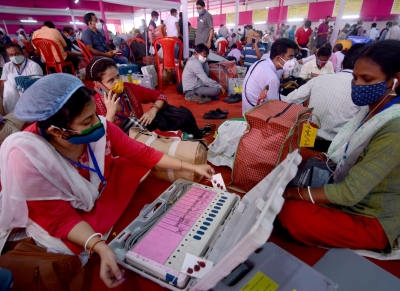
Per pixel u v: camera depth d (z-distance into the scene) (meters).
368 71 1.07
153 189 1.88
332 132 2.36
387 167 1.00
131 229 1.34
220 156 2.25
